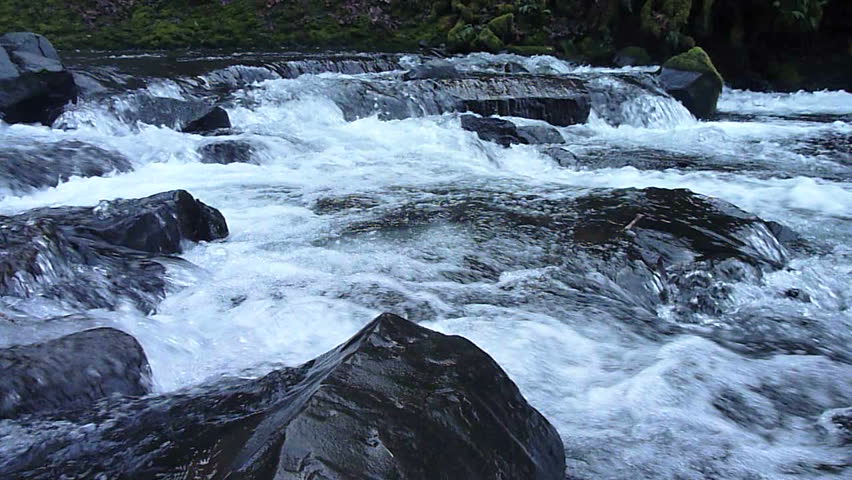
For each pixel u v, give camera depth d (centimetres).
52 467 304
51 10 1997
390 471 257
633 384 427
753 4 1886
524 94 1301
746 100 1769
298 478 247
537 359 452
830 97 1781
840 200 883
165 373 418
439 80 1301
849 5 1889
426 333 339
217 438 303
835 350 512
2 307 456
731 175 993
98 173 854
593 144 1190
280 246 646
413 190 852
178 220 628
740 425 394
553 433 325
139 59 1534
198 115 1076
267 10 2078
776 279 611
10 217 603
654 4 1919
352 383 293
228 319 495
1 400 343
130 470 295
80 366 370
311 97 1215
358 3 2105
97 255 543
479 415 296
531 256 629
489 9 2062
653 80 1496
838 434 388
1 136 920
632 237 651
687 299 584
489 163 1047
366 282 561
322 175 924
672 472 346
